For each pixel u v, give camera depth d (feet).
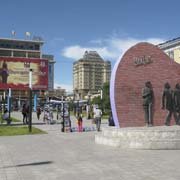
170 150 52.80
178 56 209.87
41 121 138.82
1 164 40.96
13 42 477.77
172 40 216.74
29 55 482.28
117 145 55.57
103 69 413.80
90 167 38.55
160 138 54.03
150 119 64.95
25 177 33.71
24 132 84.74
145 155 47.37
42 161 42.78
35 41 485.56
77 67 424.05
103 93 204.95
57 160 43.42
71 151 51.37
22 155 47.88
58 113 162.20
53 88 466.70
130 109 64.44
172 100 67.56
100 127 96.32
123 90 64.34
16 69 126.21
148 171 36.09
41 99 341.41
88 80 410.52
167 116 66.74
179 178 32.76
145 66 66.59
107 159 43.93
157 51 68.08
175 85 68.54
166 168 37.65
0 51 471.62
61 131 89.81
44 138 71.82
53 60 465.06
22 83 126.93
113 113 64.64
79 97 390.42
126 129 57.72
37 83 128.67
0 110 213.87
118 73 64.28
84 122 129.80
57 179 32.73
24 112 117.80
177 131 54.70
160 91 67.21
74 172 35.91
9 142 64.34
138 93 65.26
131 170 36.68
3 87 124.36
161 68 67.87
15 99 333.01
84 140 66.90
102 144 59.57
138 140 54.19
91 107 200.34
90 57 412.98
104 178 32.99
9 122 118.01
